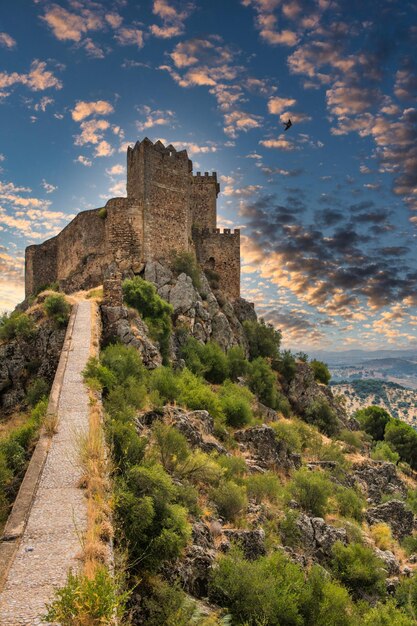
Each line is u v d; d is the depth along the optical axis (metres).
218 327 57.47
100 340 35.56
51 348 36.75
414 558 30.11
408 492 48.34
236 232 68.88
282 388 62.62
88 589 8.96
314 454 43.78
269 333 66.56
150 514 13.89
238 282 68.19
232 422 36.72
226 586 15.33
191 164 67.31
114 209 57.91
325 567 23.78
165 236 59.50
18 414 33.78
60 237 70.44
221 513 21.00
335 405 71.69
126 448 17.33
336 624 17.48
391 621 19.97
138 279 49.66
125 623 10.23
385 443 78.88
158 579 13.34
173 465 21.12
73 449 17.30
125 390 26.53
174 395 32.28
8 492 18.11
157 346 44.16
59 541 11.88
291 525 23.56
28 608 9.48
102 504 13.37
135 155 60.19
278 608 15.59
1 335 38.00
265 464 31.88
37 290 70.75
